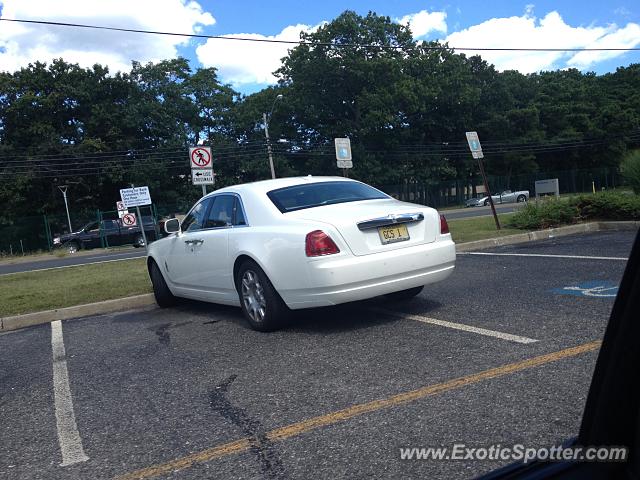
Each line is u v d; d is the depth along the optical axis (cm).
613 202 1284
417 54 5178
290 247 536
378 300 693
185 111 4884
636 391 176
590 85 6781
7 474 320
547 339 473
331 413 364
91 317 788
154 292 812
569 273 753
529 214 1371
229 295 643
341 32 4816
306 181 650
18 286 1155
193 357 525
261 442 333
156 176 4497
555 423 321
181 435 354
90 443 354
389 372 430
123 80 4634
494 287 712
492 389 377
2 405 440
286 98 5019
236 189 656
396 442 316
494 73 6003
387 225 550
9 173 4141
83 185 4397
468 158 5766
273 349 523
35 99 4391
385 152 5119
